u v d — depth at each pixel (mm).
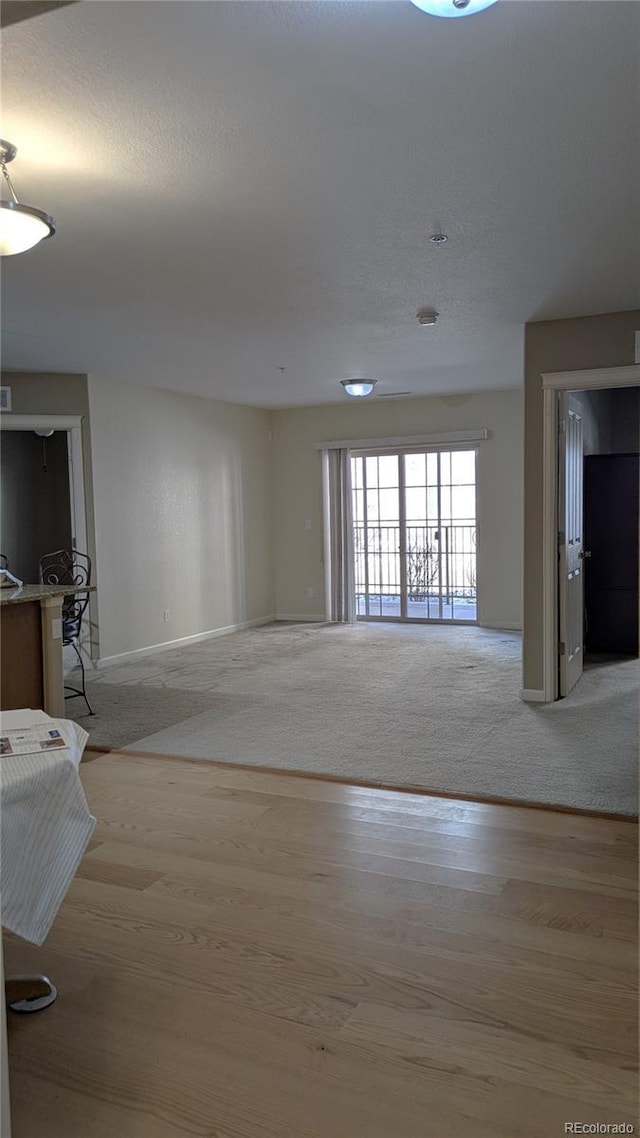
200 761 4062
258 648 7371
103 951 2338
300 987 2137
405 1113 1684
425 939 2359
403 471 8727
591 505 6723
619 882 2693
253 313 4605
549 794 3479
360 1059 1852
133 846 3064
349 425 8789
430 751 4113
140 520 7074
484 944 2324
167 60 2000
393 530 8852
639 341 4664
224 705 5199
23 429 6379
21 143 2453
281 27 1865
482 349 5832
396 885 2701
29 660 4223
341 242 3414
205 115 2297
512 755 4023
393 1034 1937
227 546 8359
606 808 3316
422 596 8758
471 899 2594
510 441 8039
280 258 3604
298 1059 1856
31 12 1630
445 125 2389
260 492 9008
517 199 2975
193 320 4738
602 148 2559
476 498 8281
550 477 4945
